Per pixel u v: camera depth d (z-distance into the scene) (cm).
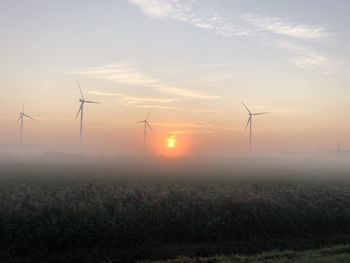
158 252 2339
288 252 2188
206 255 2356
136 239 2448
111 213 2723
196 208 2894
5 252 2164
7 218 2405
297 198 3475
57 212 2616
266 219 2830
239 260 2069
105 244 2375
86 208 2677
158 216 2670
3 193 3706
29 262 2119
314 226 2914
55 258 2188
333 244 2623
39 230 2305
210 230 2620
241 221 2761
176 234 2570
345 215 3100
